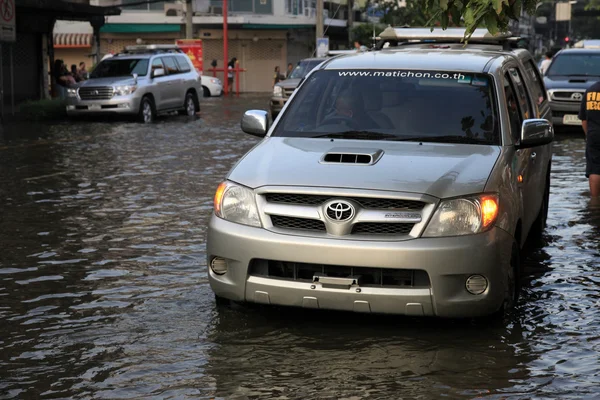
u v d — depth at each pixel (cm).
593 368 639
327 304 699
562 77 2602
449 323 740
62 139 2377
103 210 1262
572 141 2277
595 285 862
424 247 676
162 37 6625
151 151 2053
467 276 687
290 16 6662
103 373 633
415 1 841
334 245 682
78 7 3412
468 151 774
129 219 1193
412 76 868
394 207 689
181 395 592
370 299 688
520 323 743
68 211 1258
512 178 770
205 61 6800
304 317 758
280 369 638
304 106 859
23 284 868
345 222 686
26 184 1521
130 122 3072
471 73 861
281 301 710
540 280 882
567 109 2502
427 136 805
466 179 713
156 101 3178
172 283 869
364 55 929
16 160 1873
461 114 823
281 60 6781
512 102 895
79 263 950
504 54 956
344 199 691
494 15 747
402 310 688
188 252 998
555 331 723
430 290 682
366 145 787
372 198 689
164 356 666
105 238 1073
